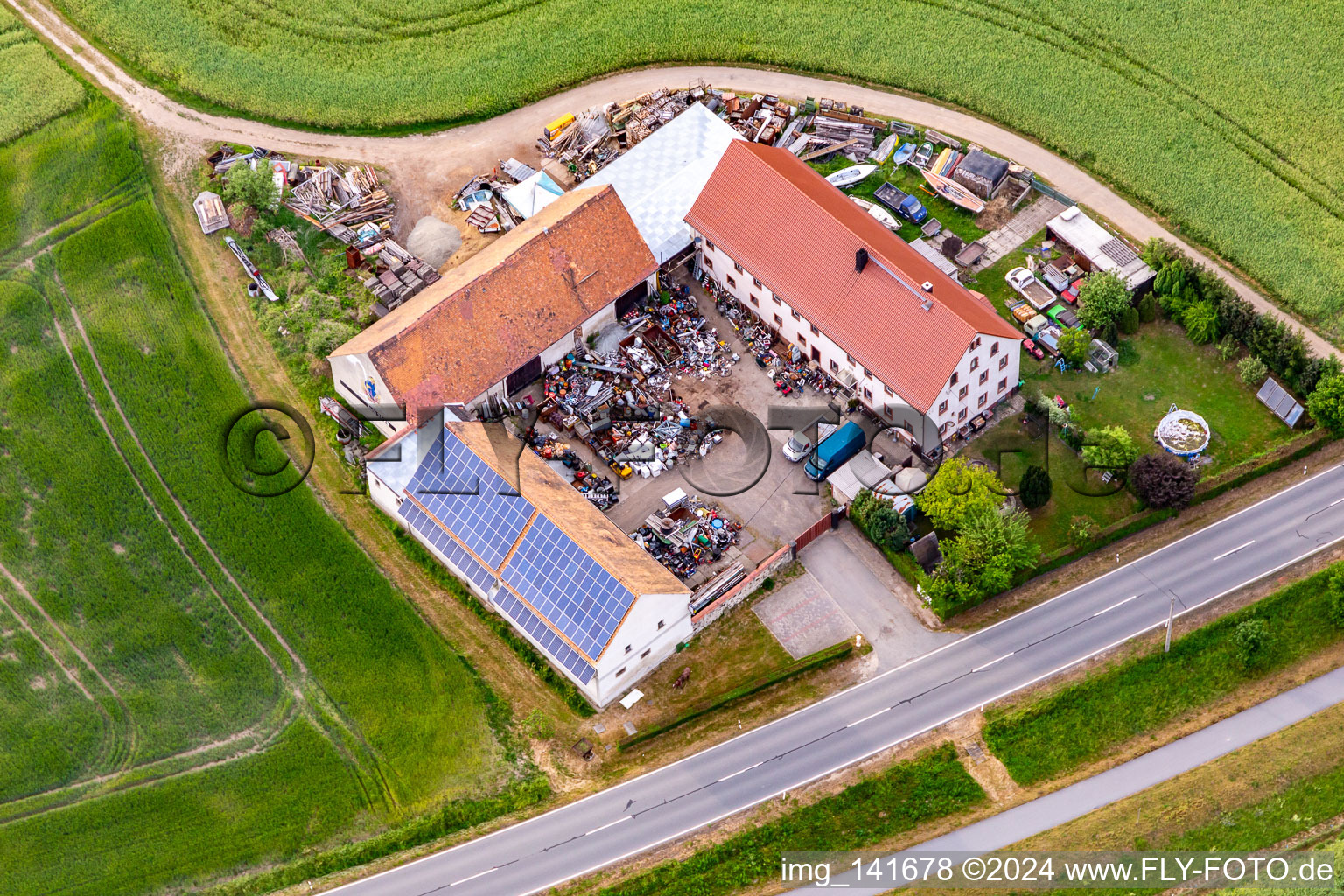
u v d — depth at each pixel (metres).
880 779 95.12
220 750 100.19
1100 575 103.69
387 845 95.25
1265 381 110.69
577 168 127.00
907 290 105.12
